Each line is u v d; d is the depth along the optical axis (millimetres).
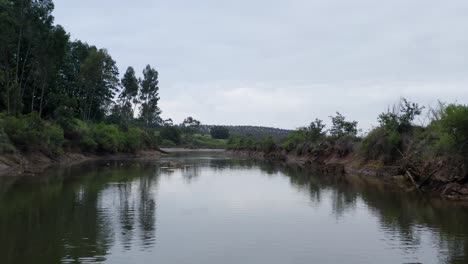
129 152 97000
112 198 28828
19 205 25391
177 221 21781
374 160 51281
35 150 56719
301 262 15281
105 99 112688
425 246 17375
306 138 84875
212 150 169500
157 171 52438
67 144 71000
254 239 18328
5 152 47781
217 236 18797
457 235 19109
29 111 79375
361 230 20141
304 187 36594
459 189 30281
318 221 22188
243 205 26922
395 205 27109
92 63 91812
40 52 67812
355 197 30547
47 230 19312
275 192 33250
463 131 30375
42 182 36719
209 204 27125
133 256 15633
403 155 42875
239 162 77062
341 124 70375
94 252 16000
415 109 47531
